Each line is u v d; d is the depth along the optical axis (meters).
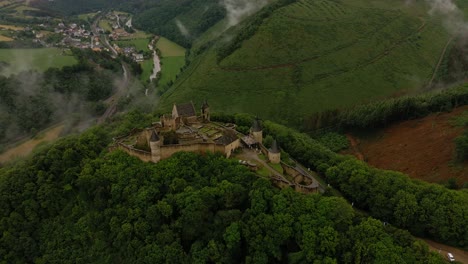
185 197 105.00
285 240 95.75
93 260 108.88
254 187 104.88
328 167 126.38
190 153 118.88
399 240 91.38
